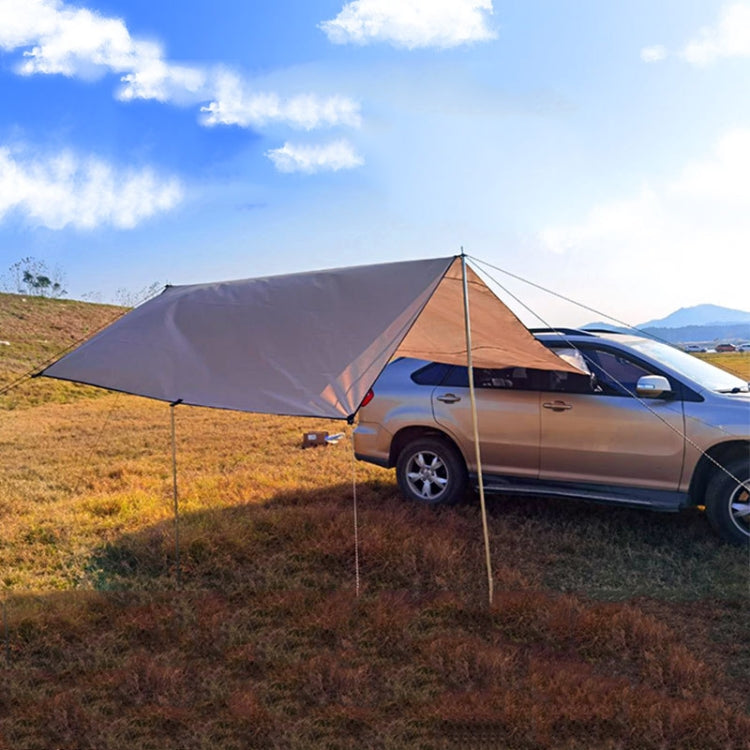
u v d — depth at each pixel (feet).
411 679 12.30
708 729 10.41
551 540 19.19
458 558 17.56
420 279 16.24
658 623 13.80
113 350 17.15
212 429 45.88
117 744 10.37
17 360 78.13
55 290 135.85
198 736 10.61
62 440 41.19
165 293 20.36
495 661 12.44
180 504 23.93
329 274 18.16
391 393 22.98
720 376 20.49
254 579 17.07
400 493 23.53
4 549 19.52
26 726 11.07
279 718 11.08
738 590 15.60
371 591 16.29
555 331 21.47
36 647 13.67
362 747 10.32
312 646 13.67
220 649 13.52
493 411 21.22
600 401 19.90
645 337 22.15
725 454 18.54
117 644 13.85
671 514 21.53
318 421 50.26
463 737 10.50
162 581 17.01
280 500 24.17
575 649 13.41
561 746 10.21
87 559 18.80
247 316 17.22
